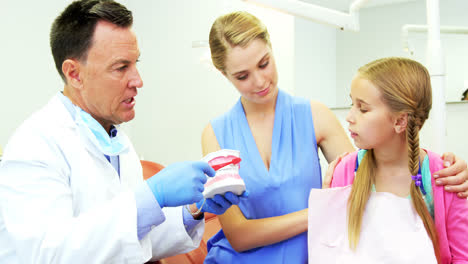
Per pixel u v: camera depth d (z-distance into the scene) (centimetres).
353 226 80
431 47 91
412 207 78
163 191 78
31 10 200
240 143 104
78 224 75
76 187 89
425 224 77
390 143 82
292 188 99
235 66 91
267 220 94
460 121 171
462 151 172
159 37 267
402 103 75
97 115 96
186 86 260
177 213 101
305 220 90
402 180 84
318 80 202
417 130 77
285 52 211
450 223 78
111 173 98
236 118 107
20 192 79
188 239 100
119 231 74
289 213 96
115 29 86
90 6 85
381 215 79
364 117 79
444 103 92
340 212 83
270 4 93
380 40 182
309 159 102
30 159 82
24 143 85
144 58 275
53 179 84
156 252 102
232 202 85
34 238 74
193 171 80
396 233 77
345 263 80
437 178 77
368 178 82
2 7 185
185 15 254
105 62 86
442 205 77
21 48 194
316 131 105
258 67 93
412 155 77
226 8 236
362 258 79
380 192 81
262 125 106
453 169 76
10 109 188
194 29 252
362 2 96
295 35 206
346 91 192
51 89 212
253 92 96
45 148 86
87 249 74
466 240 77
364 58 187
